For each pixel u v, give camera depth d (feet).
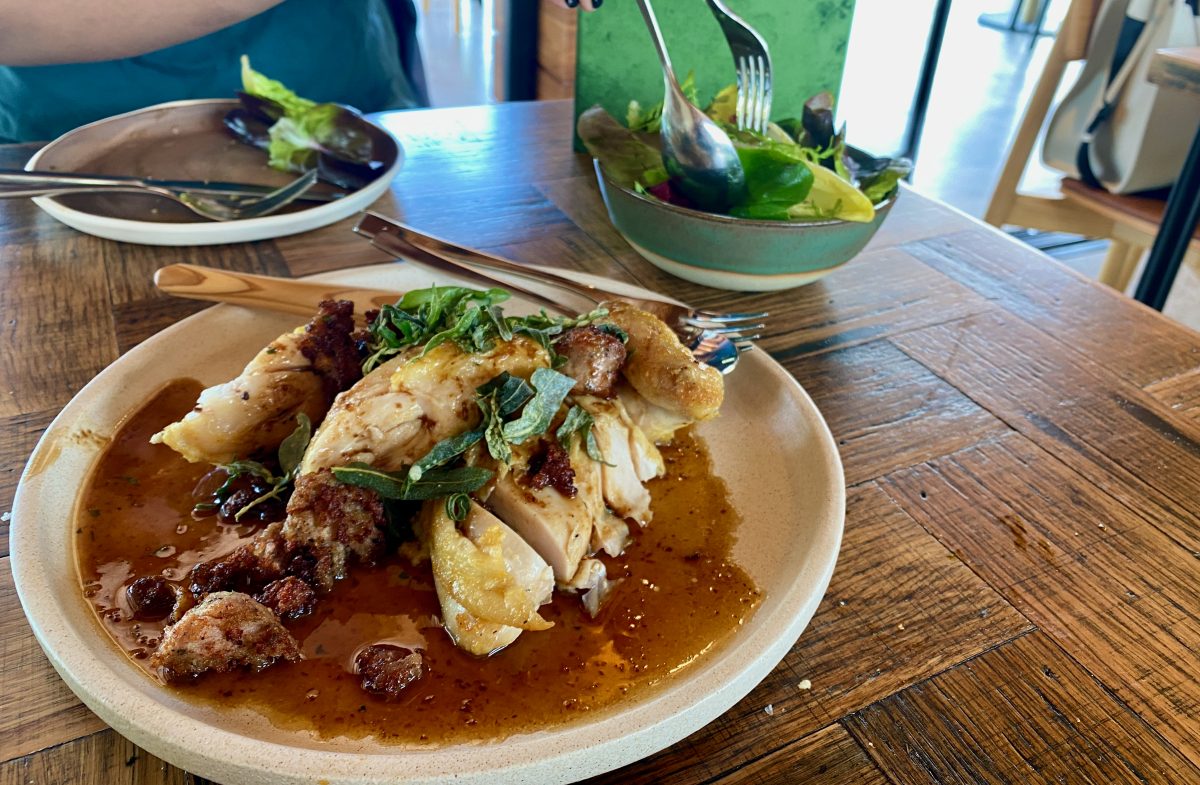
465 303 1.07
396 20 3.11
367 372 1.06
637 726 0.73
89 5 1.95
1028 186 4.38
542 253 1.66
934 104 5.28
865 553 1.04
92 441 1.06
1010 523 1.09
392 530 0.97
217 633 0.80
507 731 0.78
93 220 1.48
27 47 1.94
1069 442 1.24
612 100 2.03
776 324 1.49
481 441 1.00
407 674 0.82
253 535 0.97
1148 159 2.92
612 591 0.94
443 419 0.98
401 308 1.11
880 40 6.11
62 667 0.75
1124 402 1.33
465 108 2.31
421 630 0.89
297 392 1.04
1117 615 0.97
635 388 1.11
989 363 1.41
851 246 1.47
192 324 1.23
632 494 1.04
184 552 0.95
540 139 2.17
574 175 2.00
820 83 2.10
